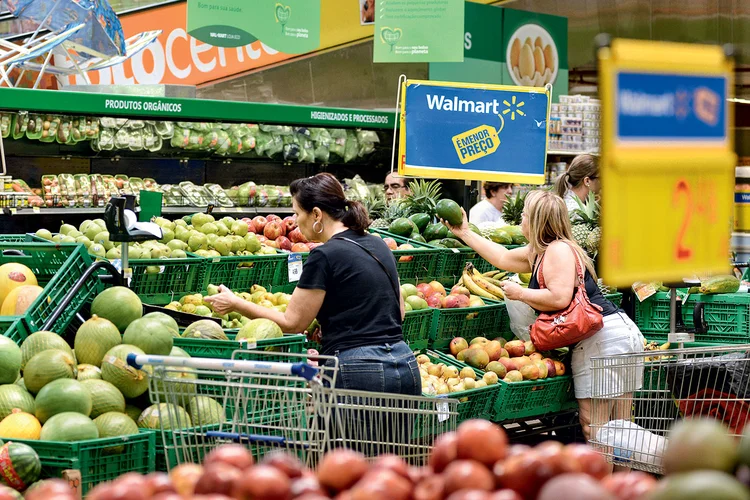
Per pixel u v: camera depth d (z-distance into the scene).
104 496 1.57
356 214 3.97
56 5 7.88
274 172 8.66
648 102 1.47
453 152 6.01
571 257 4.87
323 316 3.88
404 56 6.44
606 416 4.83
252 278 5.27
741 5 11.97
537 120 6.04
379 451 3.19
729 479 1.40
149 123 7.67
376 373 3.73
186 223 5.61
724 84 1.55
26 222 7.49
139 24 11.26
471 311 5.44
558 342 4.87
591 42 12.23
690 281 5.28
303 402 2.86
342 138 8.57
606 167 1.45
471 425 1.71
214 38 7.28
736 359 3.93
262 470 1.64
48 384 3.18
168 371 2.89
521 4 11.73
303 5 7.22
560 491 1.44
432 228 6.10
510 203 6.89
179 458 3.04
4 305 4.05
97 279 4.24
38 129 7.08
